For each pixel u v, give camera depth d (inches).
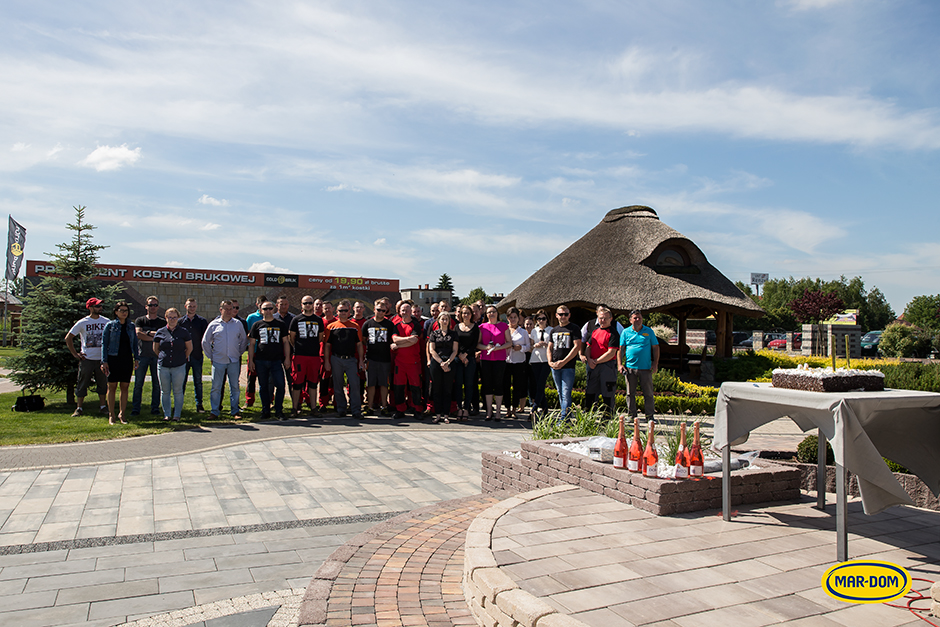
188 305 446.0
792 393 159.3
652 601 123.6
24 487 244.1
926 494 205.5
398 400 426.0
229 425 388.5
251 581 160.2
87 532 195.2
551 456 226.2
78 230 512.4
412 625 130.0
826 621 116.6
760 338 1429.6
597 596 125.3
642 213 794.2
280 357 413.1
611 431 276.7
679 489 184.4
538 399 428.8
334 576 155.4
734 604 123.0
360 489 250.1
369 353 434.9
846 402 146.6
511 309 437.4
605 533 164.7
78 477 260.4
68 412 445.4
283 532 199.5
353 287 1764.3
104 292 517.0
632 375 407.2
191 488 247.0
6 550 178.9
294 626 135.5
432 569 160.9
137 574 163.6
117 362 384.5
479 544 152.9
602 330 400.2
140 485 250.1
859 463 146.6
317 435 358.9
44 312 480.1
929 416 163.6
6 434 347.6
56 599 147.5
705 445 234.8
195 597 150.0
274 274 1636.3
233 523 206.4
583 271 749.3
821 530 170.7
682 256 757.3
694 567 142.1
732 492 193.0
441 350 413.7
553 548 152.5
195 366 447.2
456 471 282.7
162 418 411.8
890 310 3174.2
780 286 3127.5
